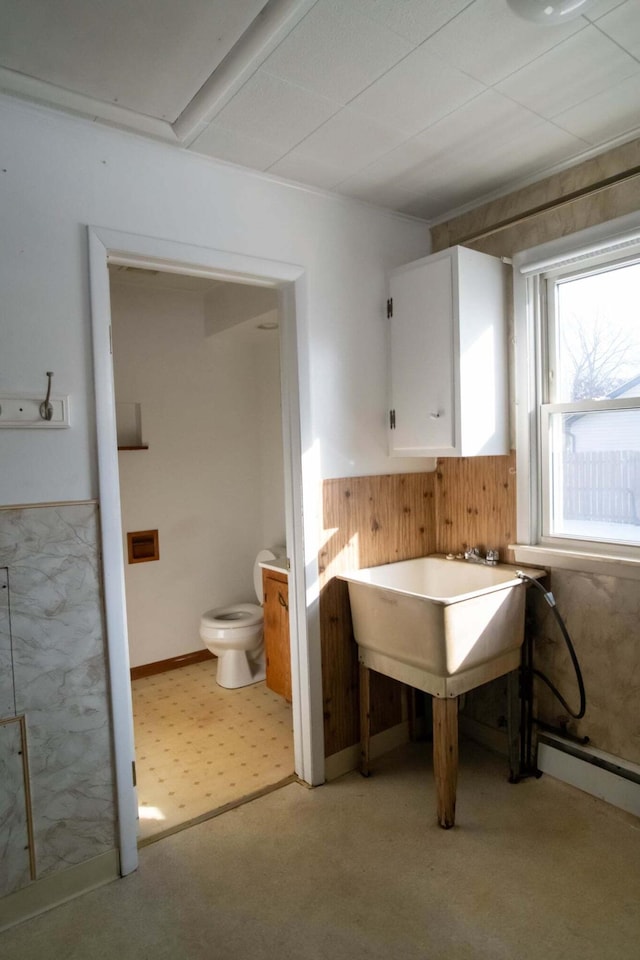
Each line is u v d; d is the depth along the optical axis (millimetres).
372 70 1524
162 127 1758
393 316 2432
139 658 3506
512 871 1748
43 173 1642
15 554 1610
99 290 1732
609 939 1499
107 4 1269
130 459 3457
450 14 1321
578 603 2129
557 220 2127
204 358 3717
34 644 1642
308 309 2225
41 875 1660
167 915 1628
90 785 1740
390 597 2023
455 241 2512
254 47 1396
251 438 3941
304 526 2215
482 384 2225
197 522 3715
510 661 2143
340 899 1662
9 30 1334
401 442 2410
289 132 1820
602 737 2090
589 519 2145
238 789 2240
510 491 2352
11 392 1601
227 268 2016
